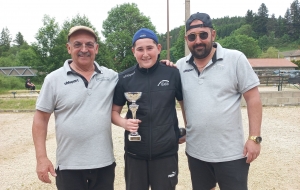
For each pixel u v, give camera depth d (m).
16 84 39.09
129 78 3.11
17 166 5.93
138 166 3.12
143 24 48.97
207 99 2.99
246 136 7.92
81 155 2.92
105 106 3.01
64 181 2.99
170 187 3.12
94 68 3.10
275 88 19.16
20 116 12.92
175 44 54.84
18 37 119.62
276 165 5.58
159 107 3.00
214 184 3.35
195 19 3.00
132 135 2.97
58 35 37.19
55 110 3.01
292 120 10.22
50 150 6.98
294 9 135.25
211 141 3.02
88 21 41.03
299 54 98.94
